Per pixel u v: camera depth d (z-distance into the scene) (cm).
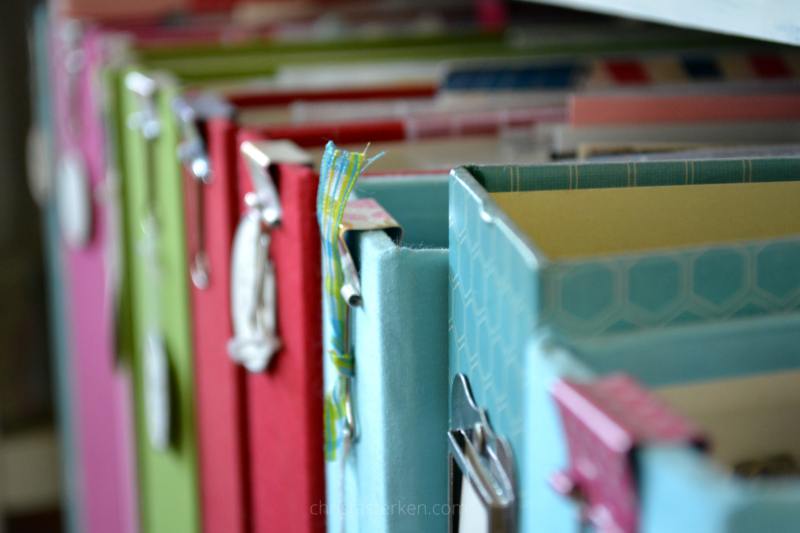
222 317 65
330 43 103
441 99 73
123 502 116
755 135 56
